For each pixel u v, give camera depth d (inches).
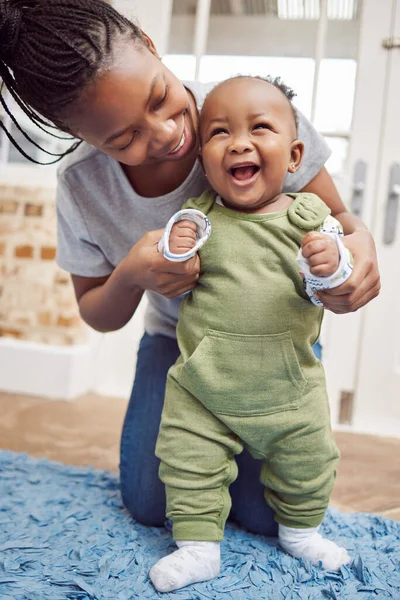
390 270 72.0
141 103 28.4
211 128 32.4
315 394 33.1
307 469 33.0
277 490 34.4
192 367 32.2
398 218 71.5
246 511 38.7
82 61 28.0
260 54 72.4
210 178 32.8
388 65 71.0
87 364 83.0
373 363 72.9
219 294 32.3
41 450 57.3
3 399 75.8
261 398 32.2
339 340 73.5
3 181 80.7
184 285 33.0
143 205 38.0
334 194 40.0
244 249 32.3
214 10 72.5
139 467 40.2
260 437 32.9
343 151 73.1
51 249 79.7
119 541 36.8
